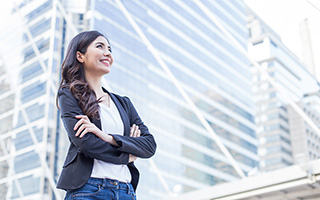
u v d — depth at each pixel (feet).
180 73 144.25
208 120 148.87
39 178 81.51
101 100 4.00
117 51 119.85
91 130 3.58
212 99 153.99
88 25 64.34
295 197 12.60
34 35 73.82
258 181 12.87
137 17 130.11
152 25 135.95
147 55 131.64
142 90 127.44
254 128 167.94
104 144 3.59
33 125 81.82
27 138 84.07
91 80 4.08
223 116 155.84
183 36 149.48
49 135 81.71
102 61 4.04
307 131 157.89
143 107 125.90
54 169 81.15
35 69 79.51
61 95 3.84
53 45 70.08
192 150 138.82
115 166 3.76
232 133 154.81
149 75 131.95
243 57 175.32
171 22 146.92
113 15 117.60
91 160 3.62
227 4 172.96
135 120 4.32
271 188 12.52
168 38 143.95
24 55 78.13
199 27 158.10
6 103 81.10
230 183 13.58
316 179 11.60
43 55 71.51
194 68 151.53
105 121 3.86
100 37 4.12
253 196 13.19
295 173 12.01
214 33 164.45
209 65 158.10
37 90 81.66
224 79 162.40
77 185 3.50
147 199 119.03
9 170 77.00
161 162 127.54
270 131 165.89
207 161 141.38
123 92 120.67
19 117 84.53
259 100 172.86
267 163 160.56
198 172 136.87
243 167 150.61
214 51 161.58
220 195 13.71
